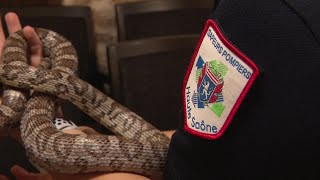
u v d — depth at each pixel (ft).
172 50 3.79
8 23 2.48
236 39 1.17
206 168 1.31
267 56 1.12
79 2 4.84
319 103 1.07
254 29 1.14
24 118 2.05
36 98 2.16
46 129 1.89
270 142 1.15
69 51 2.45
